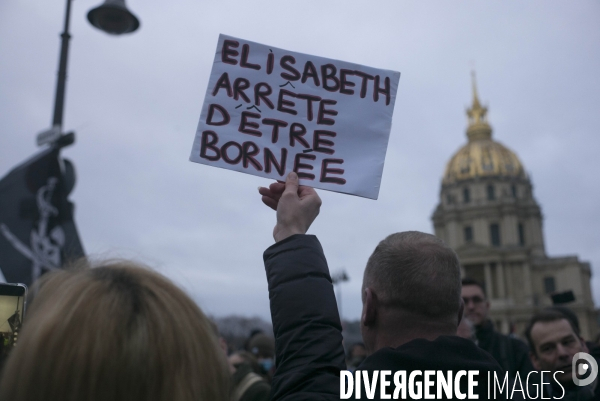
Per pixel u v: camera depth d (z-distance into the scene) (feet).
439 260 8.20
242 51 11.32
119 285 5.28
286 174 10.96
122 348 4.85
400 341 8.03
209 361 5.36
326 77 11.48
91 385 4.68
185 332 5.24
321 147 11.15
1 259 25.11
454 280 8.21
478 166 326.85
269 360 27.14
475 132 349.00
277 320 8.48
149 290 5.36
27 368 4.70
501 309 290.56
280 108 11.20
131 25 32.50
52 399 4.64
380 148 11.34
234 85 11.15
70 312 4.92
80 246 26.63
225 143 10.90
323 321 8.33
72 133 27.32
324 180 11.03
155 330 5.07
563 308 19.43
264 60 11.36
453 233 317.83
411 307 8.00
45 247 25.82
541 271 309.01
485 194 319.68
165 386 4.95
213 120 10.96
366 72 11.62
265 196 10.63
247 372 19.20
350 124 11.35
